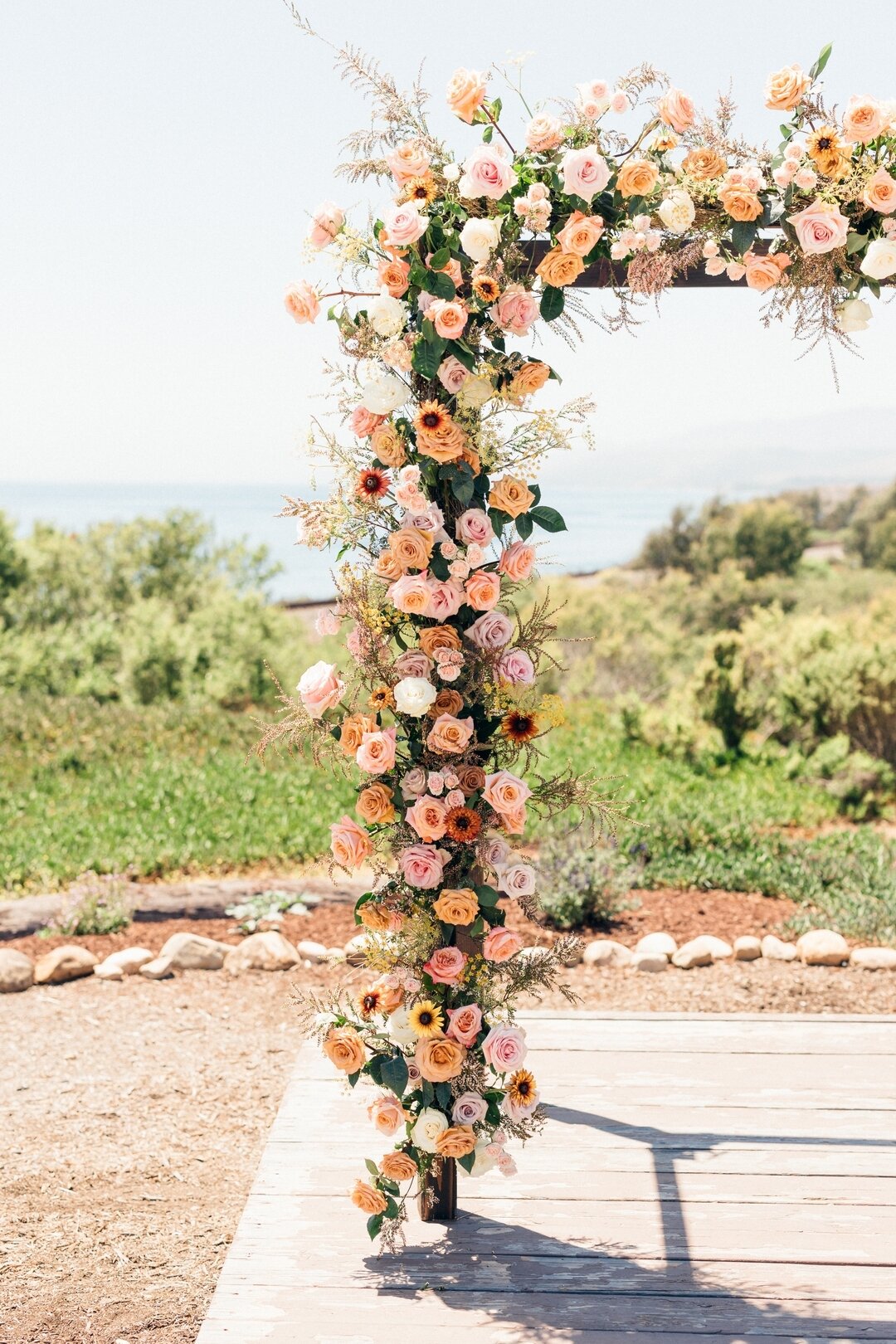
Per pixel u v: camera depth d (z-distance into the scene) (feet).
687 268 9.66
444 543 9.24
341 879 23.99
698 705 36.47
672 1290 9.07
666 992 18.58
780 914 22.03
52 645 48.62
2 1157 13.71
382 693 9.39
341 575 9.63
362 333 9.30
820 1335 8.50
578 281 9.74
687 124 9.11
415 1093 9.78
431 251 9.17
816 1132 11.54
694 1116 11.91
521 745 9.61
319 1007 9.95
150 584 54.54
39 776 31.32
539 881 21.75
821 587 67.51
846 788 32.42
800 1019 14.47
